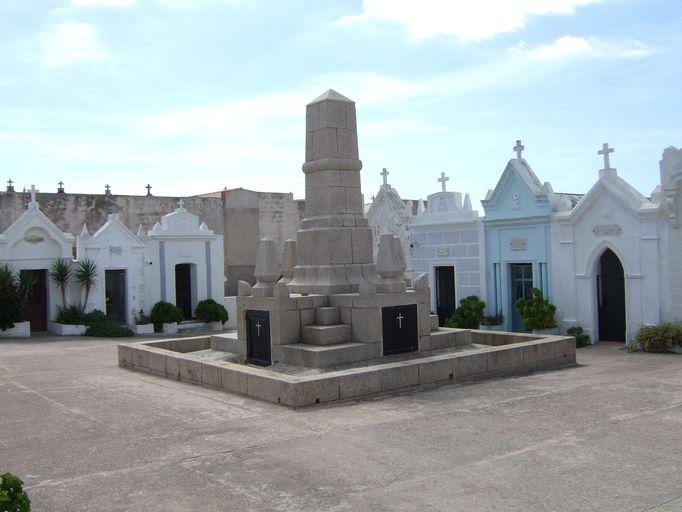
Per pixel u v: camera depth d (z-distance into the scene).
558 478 7.59
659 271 18.31
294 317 14.34
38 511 6.99
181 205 30.98
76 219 34.91
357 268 15.48
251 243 40.03
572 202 23.22
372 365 13.48
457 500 7.00
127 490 7.55
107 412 11.42
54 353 20.20
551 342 15.23
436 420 10.28
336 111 15.50
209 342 18.50
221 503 7.09
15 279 25.97
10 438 9.90
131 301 28.80
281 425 10.15
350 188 15.73
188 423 10.47
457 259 23.69
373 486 7.46
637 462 8.12
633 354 17.64
